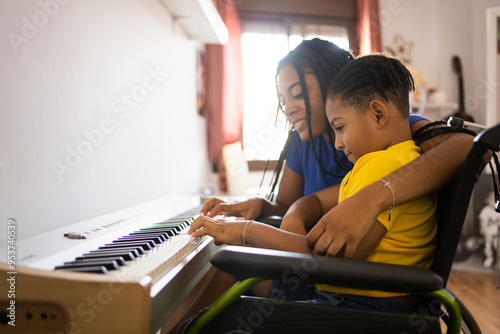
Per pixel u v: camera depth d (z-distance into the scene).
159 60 1.74
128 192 1.34
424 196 0.69
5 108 0.69
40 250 0.60
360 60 0.75
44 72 0.81
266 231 0.72
